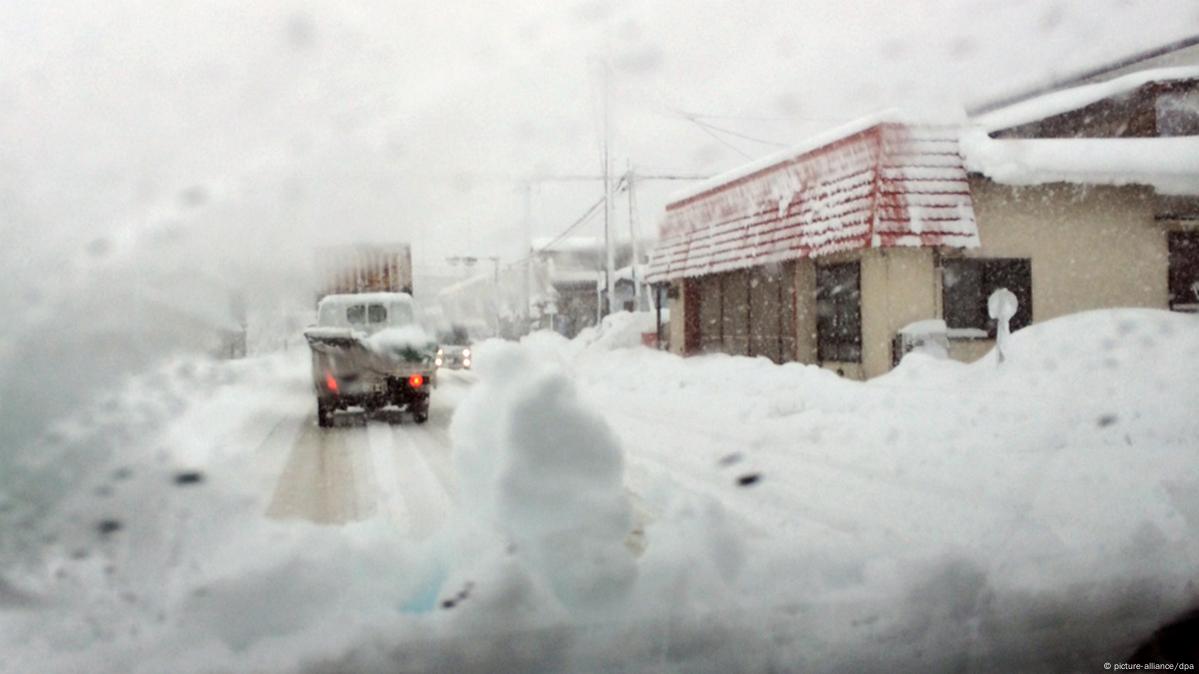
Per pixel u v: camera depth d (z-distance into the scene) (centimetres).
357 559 365
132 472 454
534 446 355
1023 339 1405
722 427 1234
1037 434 930
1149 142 1653
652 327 2939
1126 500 629
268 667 305
